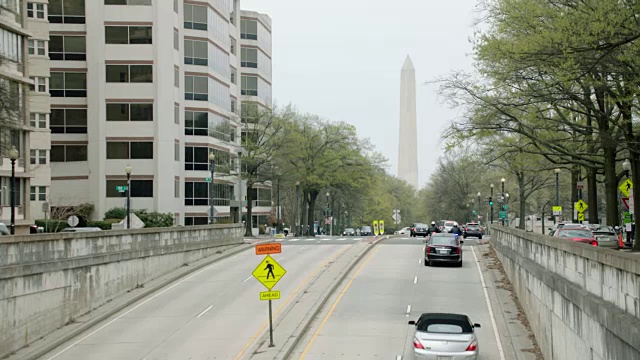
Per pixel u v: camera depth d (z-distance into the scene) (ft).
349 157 303.07
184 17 246.06
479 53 95.35
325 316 96.37
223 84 269.85
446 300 105.29
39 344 80.07
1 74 121.19
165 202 225.56
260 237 256.11
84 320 92.53
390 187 524.93
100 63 224.33
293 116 281.95
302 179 289.12
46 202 174.09
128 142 224.74
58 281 87.81
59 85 224.74
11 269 75.56
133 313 99.91
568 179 270.05
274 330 86.63
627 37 76.07
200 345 80.94
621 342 40.60
